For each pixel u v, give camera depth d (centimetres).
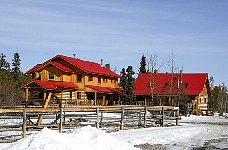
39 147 1297
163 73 6919
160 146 2092
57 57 5338
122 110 2830
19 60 9875
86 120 3194
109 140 1526
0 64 10025
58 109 2242
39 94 4950
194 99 6366
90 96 5538
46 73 5203
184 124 3750
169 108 3469
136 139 2314
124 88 6519
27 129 2403
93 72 5397
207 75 6731
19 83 8188
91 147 1430
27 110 1995
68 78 5262
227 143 2377
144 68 9012
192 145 2236
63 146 1309
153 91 6494
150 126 3219
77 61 5556
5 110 1897
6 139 1934
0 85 6219
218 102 8450
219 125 3809
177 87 6334
